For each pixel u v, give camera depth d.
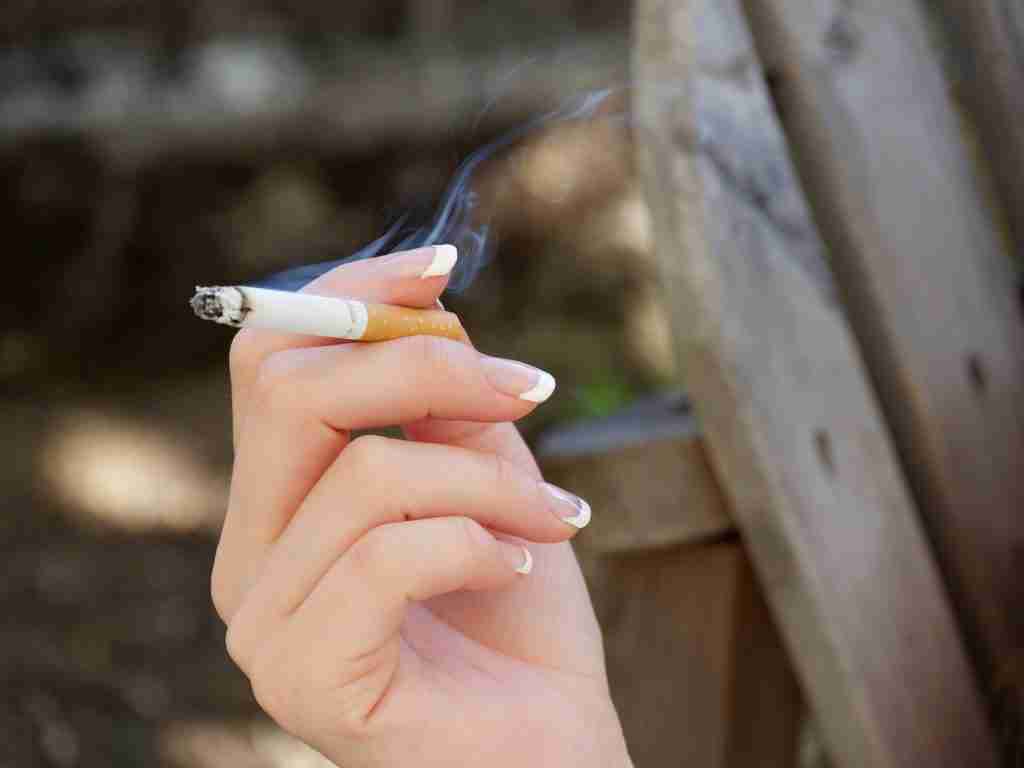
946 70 0.84
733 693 0.66
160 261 2.47
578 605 0.53
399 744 0.49
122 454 2.05
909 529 0.65
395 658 0.49
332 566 0.48
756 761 0.68
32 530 1.85
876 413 0.66
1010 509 0.70
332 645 0.48
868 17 0.70
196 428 2.13
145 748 1.41
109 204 2.43
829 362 0.64
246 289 0.44
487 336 2.35
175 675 1.54
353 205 2.45
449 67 2.40
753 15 0.68
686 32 0.61
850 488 0.63
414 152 2.38
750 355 0.61
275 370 0.49
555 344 2.30
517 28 2.52
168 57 2.53
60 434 2.12
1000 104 0.76
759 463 0.61
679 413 0.67
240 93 2.44
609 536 0.65
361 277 0.48
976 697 0.67
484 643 0.52
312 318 0.45
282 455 0.49
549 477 0.66
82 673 1.52
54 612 1.66
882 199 0.68
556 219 2.39
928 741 0.64
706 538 0.64
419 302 0.48
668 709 0.66
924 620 0.65
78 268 2.46
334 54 2.57
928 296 0.69
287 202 2.46
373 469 0.48
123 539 1.84
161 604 1.68
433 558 0.47
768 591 0.62
